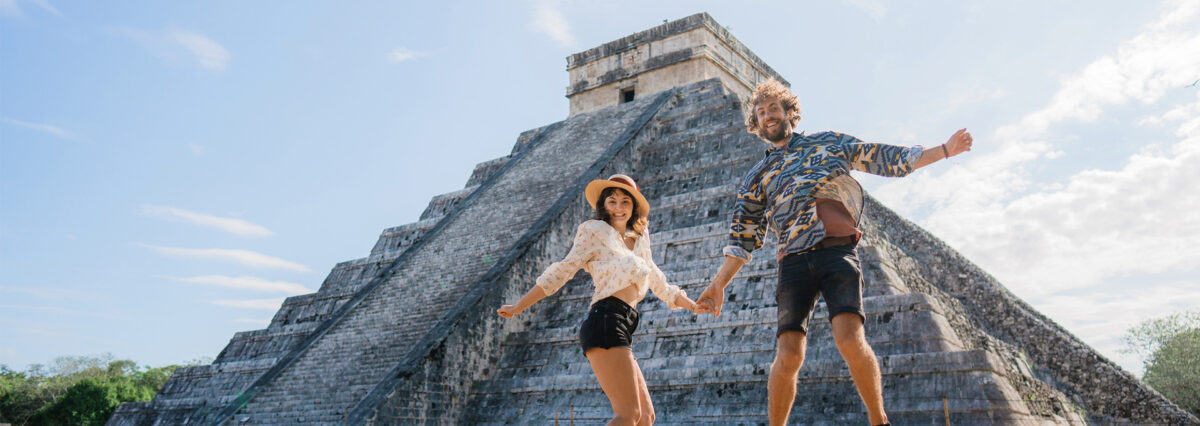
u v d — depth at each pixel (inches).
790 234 178.1
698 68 1379.2
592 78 1521.9
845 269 171.8
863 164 182.4
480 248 1081.4
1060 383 817.5
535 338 914.1
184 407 1186.0
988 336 820.0
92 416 2001.7
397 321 980.6
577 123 1455.5
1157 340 1269.7
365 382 874.8
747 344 775.1
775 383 176.7
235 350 1284.4
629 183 204.7
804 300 176.9
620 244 196.9
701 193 1038.4
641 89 1445.6
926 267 1021.2
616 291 187.9
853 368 166.2
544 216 1083.3
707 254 927.7
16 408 2288.4
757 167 198.2
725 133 1158.3
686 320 831.7
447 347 863.1
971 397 625.3
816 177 178.1
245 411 916.6
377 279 1144.8
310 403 877.8
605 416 778.8
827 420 677.3
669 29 1434.5
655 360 816.9
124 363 2869.1
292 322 1291.8
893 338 703.1
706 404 751.1
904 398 655.8
